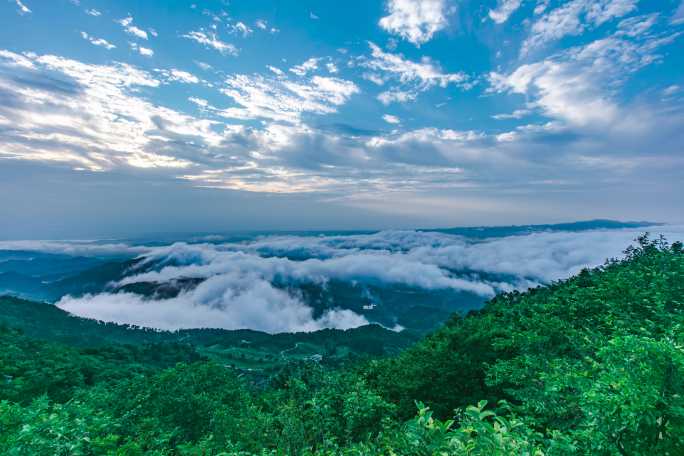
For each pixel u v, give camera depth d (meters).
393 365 30.28
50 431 10.09
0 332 91.25
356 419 13.12
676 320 13.29
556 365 13.59
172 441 22.48
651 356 6.11
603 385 6.61
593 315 21.81
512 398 20.17
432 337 36.22
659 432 5.73
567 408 11.05
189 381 35.25
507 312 34.28
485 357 23.55
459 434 5.64
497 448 5.36
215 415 25.14
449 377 23.09
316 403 13.78
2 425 11.68
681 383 5.72
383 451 8.39
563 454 6.68
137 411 25.52
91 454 11.32
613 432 6.16
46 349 80.88
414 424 5.90
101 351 136.88
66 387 45.75
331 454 10.10
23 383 39.25
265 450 11.58
